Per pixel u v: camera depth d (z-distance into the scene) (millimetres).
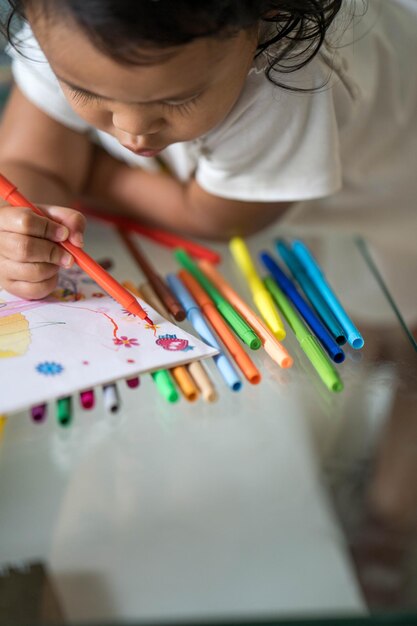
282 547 485
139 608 440
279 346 591
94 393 527
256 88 627
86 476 509
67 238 602
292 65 610
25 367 525
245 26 499
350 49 680
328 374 569
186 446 534
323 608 448
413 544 483
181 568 467
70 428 519
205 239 790
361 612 441
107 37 454
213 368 568
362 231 904
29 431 511
